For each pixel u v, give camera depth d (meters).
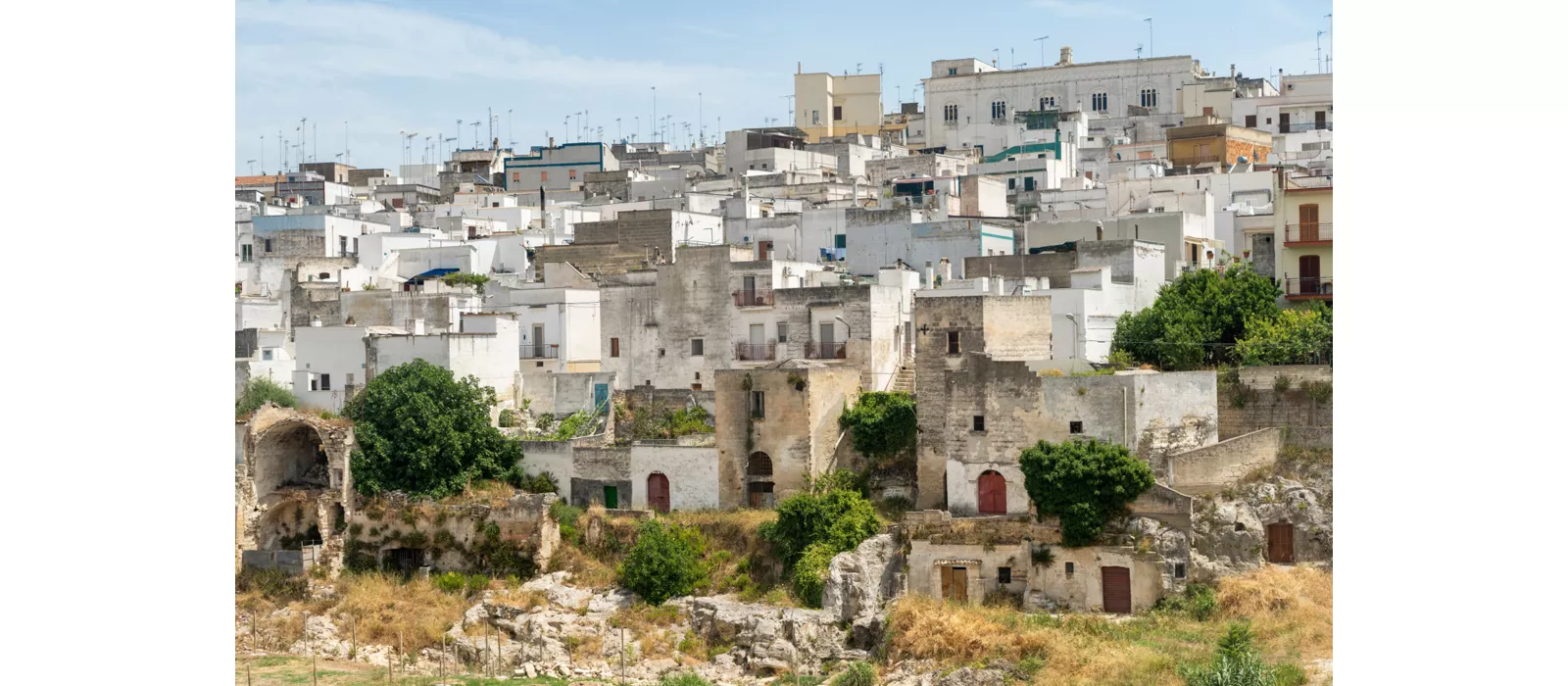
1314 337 85.19
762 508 88.81
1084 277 98.25
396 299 112.12
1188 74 167.88
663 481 91.00
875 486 88.00
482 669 81.44
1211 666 65.31
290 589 91.00
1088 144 161.75
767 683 75.12
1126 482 76.06
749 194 141.62
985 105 176.25
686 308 104.69
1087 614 75.06
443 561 90.94
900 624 75.38
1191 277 98.00
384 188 176.62
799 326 99.81
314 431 98.62
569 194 168.50
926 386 86.81
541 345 107.50
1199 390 81.25
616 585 85.69
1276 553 76.75
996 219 119.38
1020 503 81.69
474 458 93.94
